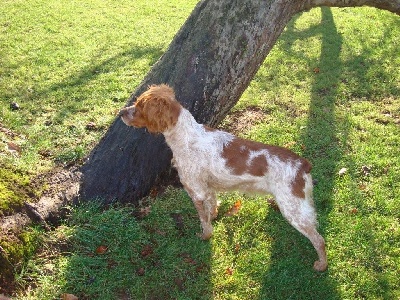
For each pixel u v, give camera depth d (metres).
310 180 1.30
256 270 1.34
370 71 2.41
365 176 1.67
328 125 1.96
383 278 1.30
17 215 1.34
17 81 2.30
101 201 1.51
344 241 1.42
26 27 2.91
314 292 1.28
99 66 2.48
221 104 1.64
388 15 3.13
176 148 1.37
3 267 1.23
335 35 2.87
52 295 1.23
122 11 3.28
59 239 1.36
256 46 1.61
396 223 1.47
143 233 1.42
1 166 1.52
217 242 1.44
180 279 1.31
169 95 1.34
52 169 1.65
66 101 2.16
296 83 2.32
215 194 1.48
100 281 1.28
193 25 1.61
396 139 1.86
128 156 1.56
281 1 1.60
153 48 2.71
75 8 3.27
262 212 1.53
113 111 2.08
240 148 1.34
